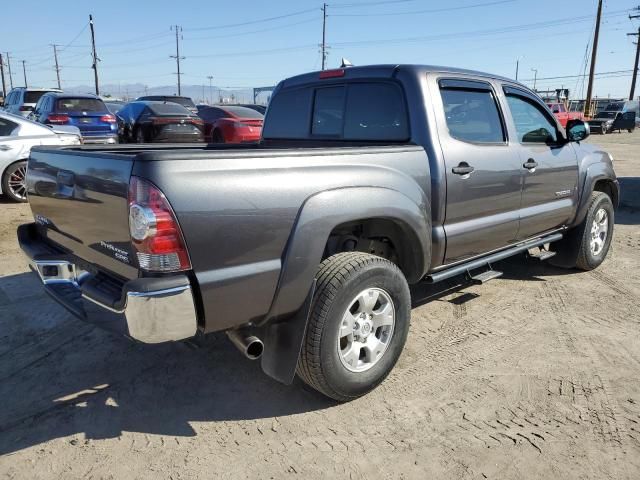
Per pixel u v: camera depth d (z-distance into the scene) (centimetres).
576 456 274
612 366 366
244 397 329
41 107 1338
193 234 244
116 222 261
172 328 243
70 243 318
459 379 348
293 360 290
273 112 489
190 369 362
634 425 300
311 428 297
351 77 409
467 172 378
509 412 312
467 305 477
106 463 268
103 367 363
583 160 530
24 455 273
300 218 277
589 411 313
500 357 379
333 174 294
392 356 333
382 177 318
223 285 256
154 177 236
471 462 269
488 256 437
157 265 240
